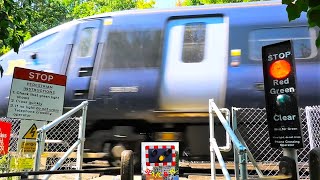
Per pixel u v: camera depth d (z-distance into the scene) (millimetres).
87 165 7117
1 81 7910
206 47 7027
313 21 2521
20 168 5086
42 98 5320
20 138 5113
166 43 7246
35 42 8047
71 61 7625
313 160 2930
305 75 6438
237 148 3779
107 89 7270
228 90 6695
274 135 3646
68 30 7883
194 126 6805
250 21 6984
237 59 6812
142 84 7133
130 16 7582
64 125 7355
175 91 6945
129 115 7105
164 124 6957
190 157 6789
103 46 7523
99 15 7805
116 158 7094
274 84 3654
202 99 6785
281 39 6746
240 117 6539
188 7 7383
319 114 5836
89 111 7266
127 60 7324
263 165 6180
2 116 7727
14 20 4578
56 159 6848
